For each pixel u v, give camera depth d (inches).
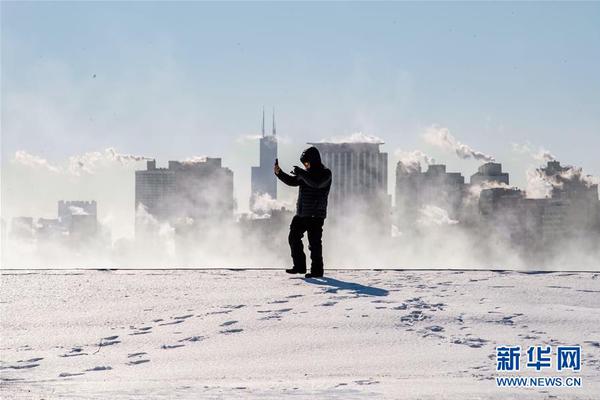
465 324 506.6
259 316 533.0
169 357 438.3
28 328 510.3
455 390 347.3
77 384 368.8
